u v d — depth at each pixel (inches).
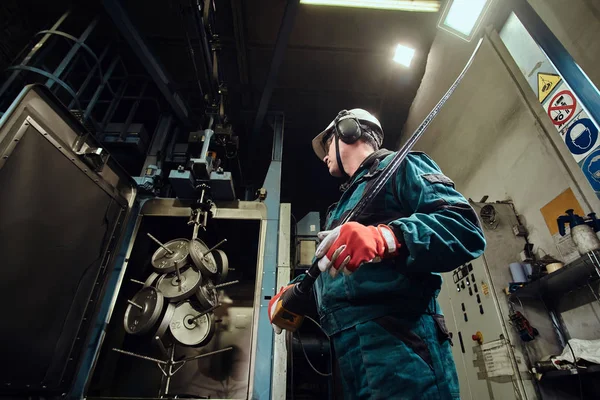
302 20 132.5
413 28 129.8
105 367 90.7
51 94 68.0
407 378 25.7
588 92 56.1
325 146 55.8
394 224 28.9
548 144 73.6
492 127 92.8
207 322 88.6
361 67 150.2
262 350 85.2
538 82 75.1
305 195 209.6
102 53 132.3
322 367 127.9
